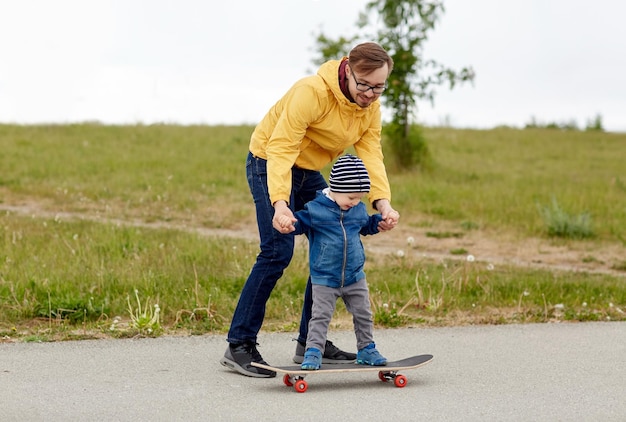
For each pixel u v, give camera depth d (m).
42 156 17.58
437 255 10.45
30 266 7.52
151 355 5.32
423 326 6.53
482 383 4.84
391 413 4.16
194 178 15.95
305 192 4.97
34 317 6.26
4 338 5.68
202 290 7.02
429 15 17.67
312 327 4.60
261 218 4.84
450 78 17.80
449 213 13.61
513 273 8.77
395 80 17.64
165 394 4.43
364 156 4.91
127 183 15.17
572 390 4.71
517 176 18.22
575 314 7.01
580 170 19.84
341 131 4.69
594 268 10.12
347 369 4.52
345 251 4.57
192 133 22.41
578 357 5.55
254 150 4.89
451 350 5.72
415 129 18.27
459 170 18.58
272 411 4.16
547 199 15.03
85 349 5.41
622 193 16.36
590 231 12.21
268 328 6.29
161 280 7.26
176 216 12.66
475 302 7.25
